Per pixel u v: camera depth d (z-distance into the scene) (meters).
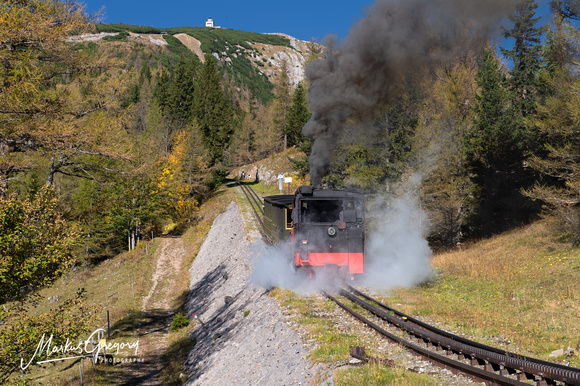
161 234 50.09
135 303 28.16
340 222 15.36
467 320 11.11
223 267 28.92
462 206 27.39
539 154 26.41
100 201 32.47
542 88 26.80
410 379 7.00
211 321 20.53
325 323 11.32
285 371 9.30
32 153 14.90
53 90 14.51
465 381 7.06
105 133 15.53
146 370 17.38
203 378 13.83
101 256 48.34
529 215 26.38
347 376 7.54
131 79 16.94
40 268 11.58
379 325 11.06
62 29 13.48
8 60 12.84
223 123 67.56
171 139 59.56
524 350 8.65
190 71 78.75
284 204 19.41
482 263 18.34
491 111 26.80
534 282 14.43
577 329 9.52
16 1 12.98
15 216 11.28
